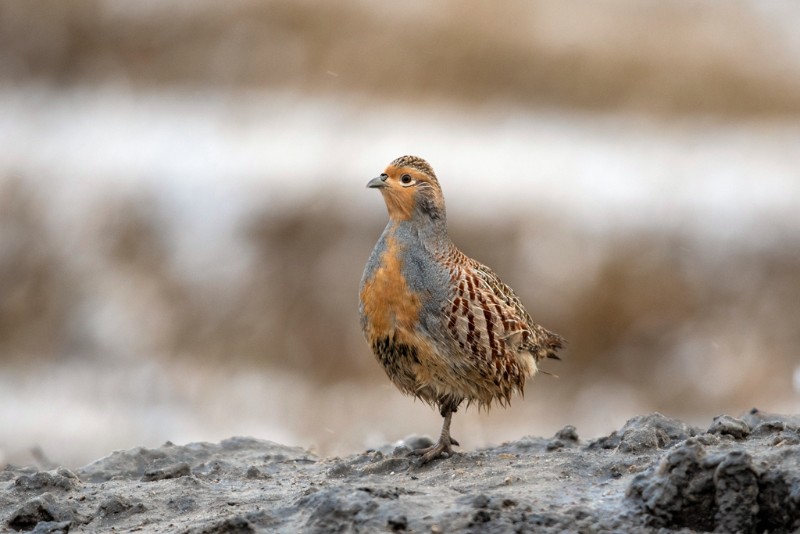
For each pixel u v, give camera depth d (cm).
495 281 674
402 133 2611
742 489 470
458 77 2964
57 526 536
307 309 1930
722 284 1967
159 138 2533
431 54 2989
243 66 3011
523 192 2152
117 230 2112
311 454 720
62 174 2223
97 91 2989
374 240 2005
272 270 1994
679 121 2875
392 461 628
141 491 598
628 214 2055
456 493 535
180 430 1502
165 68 3036
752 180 2297
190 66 3033
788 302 1948
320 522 493
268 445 728
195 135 2555
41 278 2061
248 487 602
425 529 477
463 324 630
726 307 1936
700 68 3006
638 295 1950
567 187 2183
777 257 2008
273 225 2045
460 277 636
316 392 1686
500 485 550
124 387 1703
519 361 669
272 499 563
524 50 3011
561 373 1772
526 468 582
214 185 2131
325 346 1850
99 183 2181
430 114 2814
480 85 2959
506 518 480
